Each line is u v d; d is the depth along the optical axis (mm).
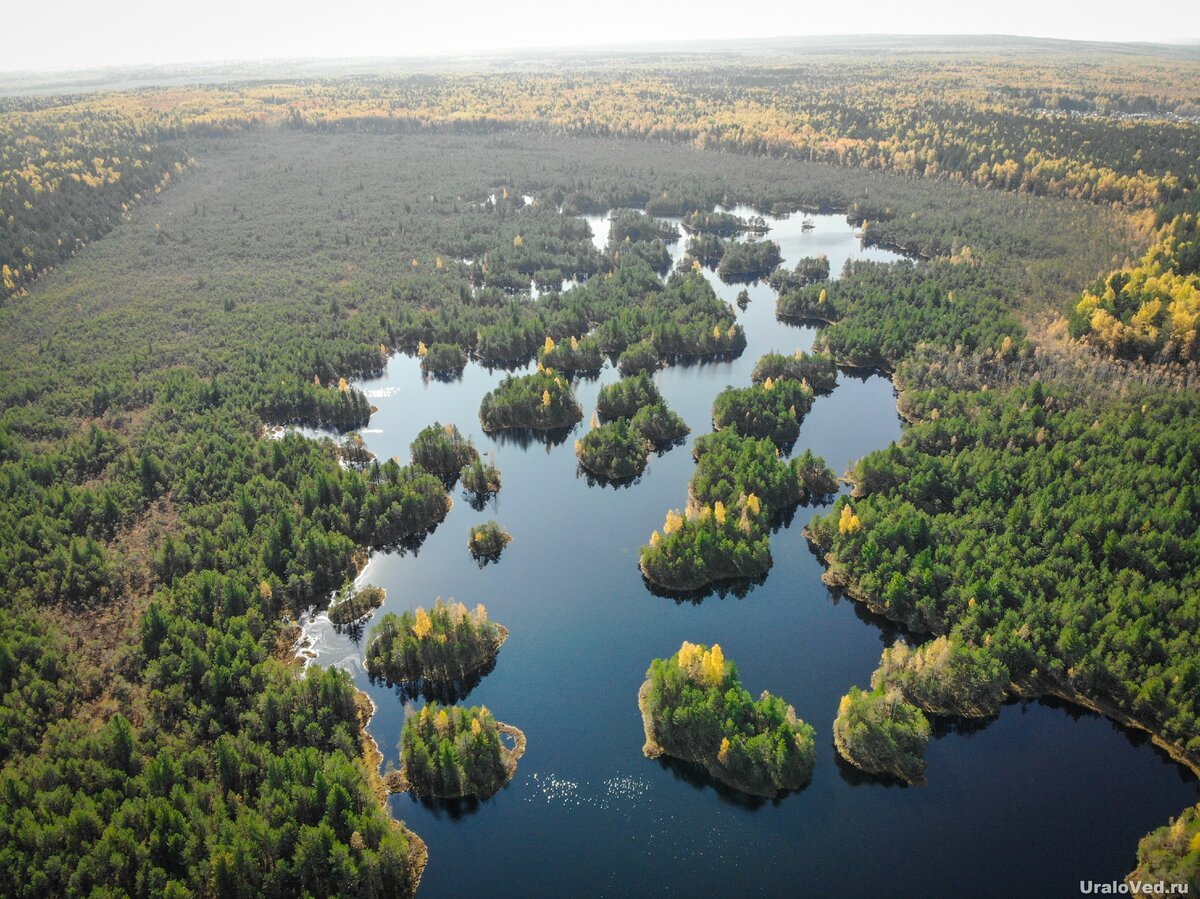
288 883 67125
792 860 73875
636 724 88750
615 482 135250
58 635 91875
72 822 67375
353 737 84125
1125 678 84375
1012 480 113938
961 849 74375
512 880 72500
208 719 81750
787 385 149375
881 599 101375
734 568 109375
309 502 116688
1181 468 110125
